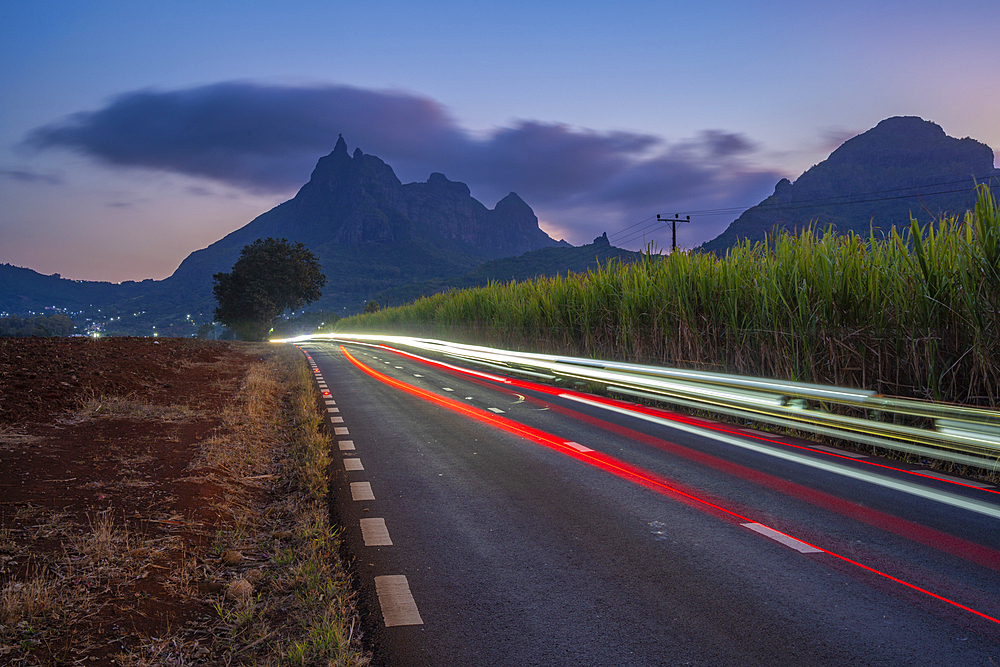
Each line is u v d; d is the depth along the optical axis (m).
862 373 8.77
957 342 7.67
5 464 5.52
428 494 5.90
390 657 2.97
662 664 2.88
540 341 20.31
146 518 4.61
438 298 40.34
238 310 82.75
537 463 7.18
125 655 2.83
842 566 4.06
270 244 86.94
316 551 4.31
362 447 8.16
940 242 8.00
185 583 3.71
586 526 4.93
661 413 11.17
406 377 18.95
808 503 5.52
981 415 6.54
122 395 10.24
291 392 14.39
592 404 12.43
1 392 8.52
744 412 10.14
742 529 4.82
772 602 3.54
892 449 7.65
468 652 3.01
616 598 3.61
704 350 12.15
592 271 18.33
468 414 11.10
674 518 5.11
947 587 3.72
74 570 3.59
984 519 5.05
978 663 2.86
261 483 6.38
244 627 3.28
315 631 3.12
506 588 3.77
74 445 6.54
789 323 10.15
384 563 4.19
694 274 12.59
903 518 5.08
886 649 2.99
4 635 2.84
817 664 2.86
